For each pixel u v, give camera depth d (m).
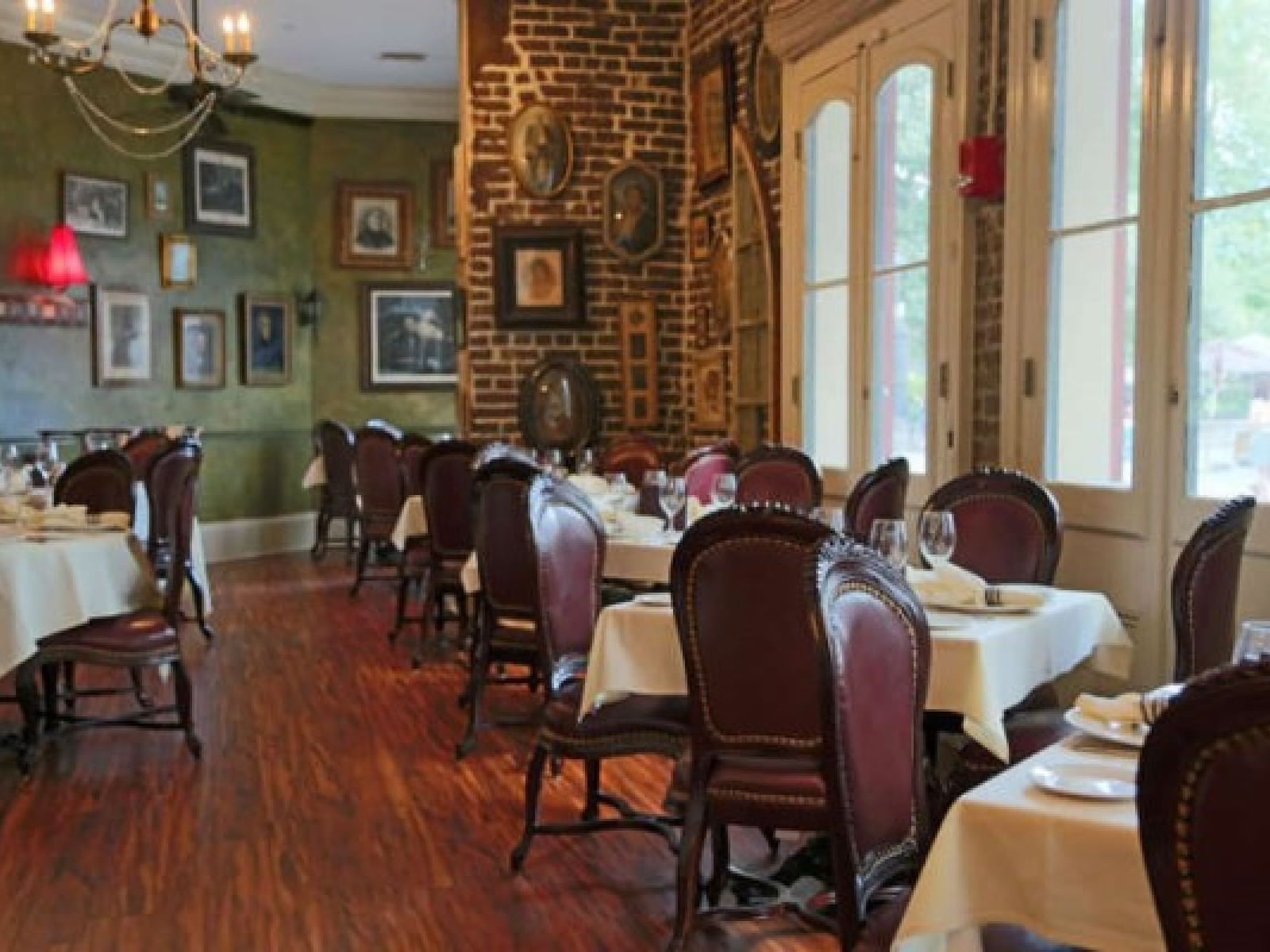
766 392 6.88
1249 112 3.68
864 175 5.76
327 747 5.01
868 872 2.12
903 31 5.41
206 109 9.17
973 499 4.08
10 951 3.16
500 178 7.85
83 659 4.62
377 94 11.02
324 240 11.05
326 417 11.16
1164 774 1.31
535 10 7.83
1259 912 1.28
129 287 9.53
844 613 2.12
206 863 3.76
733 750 2.79
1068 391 4.50
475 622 5.02
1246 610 3.69
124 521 5.04
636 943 3.19
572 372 7.86
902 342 5.55
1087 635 3.50
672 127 8.00
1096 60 4.32
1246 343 3.71
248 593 8.80
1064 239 4.49
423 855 3.81
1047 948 2.00
